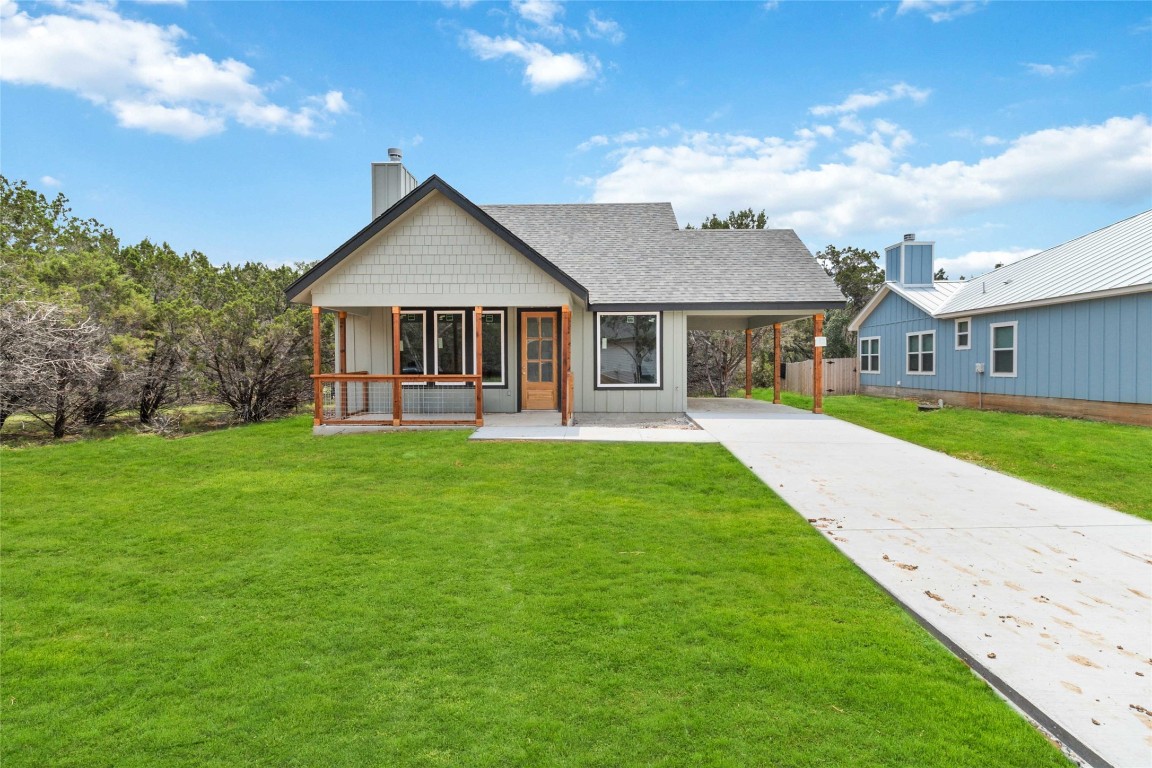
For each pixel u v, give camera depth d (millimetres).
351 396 14484
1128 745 2754
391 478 8258
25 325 12180
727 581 4789
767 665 3525
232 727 3008
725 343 25797
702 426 12578
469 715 3082
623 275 15438
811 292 14703
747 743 2859
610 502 7082
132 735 2955
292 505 6988
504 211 18359
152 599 4535
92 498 7328
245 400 16234
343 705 3176
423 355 14594
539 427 12438
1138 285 12430
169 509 6859
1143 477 8547
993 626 3955
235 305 15828
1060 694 3174
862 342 25000
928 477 8242
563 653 3688
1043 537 5820
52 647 3818
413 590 4621
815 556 5316
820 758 2750
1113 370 13422
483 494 7445
